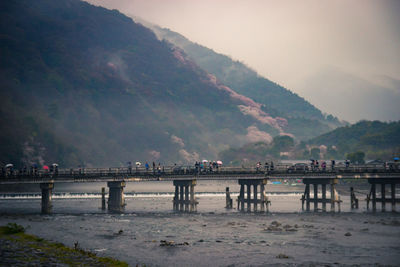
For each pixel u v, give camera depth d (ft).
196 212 297.12
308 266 154.10
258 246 184.24
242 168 310.04
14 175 261.44
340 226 236.02
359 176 315.17
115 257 162.61
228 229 223.92
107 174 283.18
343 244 189.06
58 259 144.36
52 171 275.59
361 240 197.67
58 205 361.10
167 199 434.30
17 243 167.02
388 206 366.63
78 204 371.76
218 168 301.84
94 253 165.17
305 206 362.74
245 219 261.03
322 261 160.86
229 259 162.61
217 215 280.72
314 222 250.37
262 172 302.45
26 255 145.79
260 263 157.58
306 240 197.06
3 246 158.61
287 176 305.94
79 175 277.85
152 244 185.88
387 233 215.10
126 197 454.40
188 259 161.89
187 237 202.08
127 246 181.47
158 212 301.02
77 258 148.97
